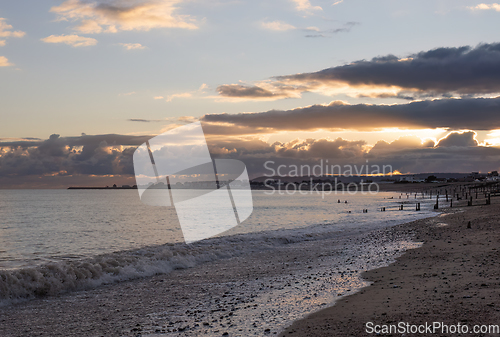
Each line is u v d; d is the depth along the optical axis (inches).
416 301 328.8
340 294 396.8
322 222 1815.9
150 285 544.7
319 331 269.6
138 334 314.7
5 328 353.1
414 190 7578.7
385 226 1425.9
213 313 363.9
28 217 2498.8
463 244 712.4
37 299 470.0
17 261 880.9
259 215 2349.9
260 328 295.4
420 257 619.5
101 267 592.1
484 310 281.6
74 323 363.9
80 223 2020.2
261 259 767.1
